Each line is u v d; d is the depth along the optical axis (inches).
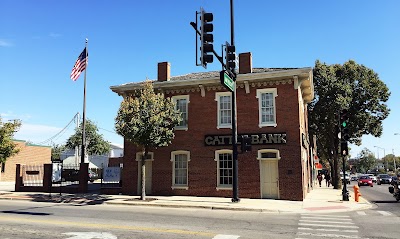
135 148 959.0
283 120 824.9
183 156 914.7
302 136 875.4
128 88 968.3
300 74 811.4
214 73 1008.9
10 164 1761.8
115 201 761.6
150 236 373.4
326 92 1440.7
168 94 946.1
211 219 512.7
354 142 1668.3
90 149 2484.0
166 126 836.0
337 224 476.4
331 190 1300.4
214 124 887.7
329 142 1705.2
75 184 1086.4
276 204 710.5
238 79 853.2
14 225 447.2
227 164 864.3
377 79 1504.7
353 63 1531.7
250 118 854.5
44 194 938.7
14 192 1016.9
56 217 526.9
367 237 381.4
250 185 829.8
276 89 840.3
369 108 1510.8
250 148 710.5
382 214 604.1
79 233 390.3
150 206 713.6
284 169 807.1
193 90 919.0
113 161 2055.9
